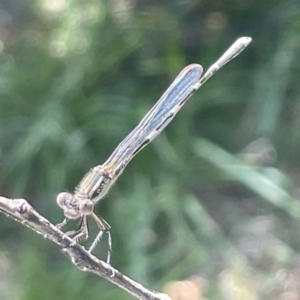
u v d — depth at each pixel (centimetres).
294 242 36
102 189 23
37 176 39
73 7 43
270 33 43
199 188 38
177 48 42
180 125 39
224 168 37
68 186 37
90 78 41
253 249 36
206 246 35
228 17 44
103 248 35
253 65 43
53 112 39
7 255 37
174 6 44
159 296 22
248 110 41
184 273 34
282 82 39
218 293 33
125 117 39
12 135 40
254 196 39
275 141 40
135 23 42
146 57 42
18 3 46
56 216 36
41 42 43
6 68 42
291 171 39
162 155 38
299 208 35
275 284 33
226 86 41
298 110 40
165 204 36
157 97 41
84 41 42
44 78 41
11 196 38
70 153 38
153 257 35
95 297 32
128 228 35
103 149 38
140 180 37
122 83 41
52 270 35
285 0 42
